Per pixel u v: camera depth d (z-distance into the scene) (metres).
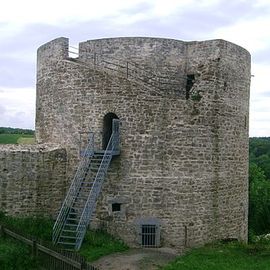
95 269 11.01
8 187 17.77
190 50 19.28
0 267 12.70
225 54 18.67
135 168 17.84
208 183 18.30
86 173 17.92
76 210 17.81
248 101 20.89
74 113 18.78
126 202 17.91
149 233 17.83
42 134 20.69
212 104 18.36
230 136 19.20
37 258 13.25
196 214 18.05
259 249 16.44
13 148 18.11
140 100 17.80
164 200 17.81
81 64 18.81
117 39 19.31
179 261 14.98
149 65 19.09
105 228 18.09
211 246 17.36
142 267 14.51
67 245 16.06
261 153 74.25
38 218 17.95
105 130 18.42
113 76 18.03
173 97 18.55
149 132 17.78
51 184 18.59
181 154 17.89
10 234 14.88
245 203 20.69
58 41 19.38
